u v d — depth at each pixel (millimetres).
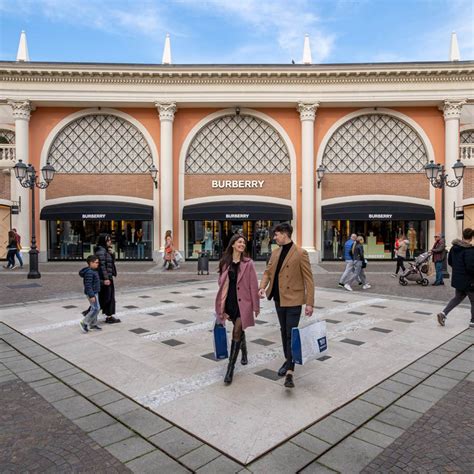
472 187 20219
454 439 3594
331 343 6430
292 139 21125
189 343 6418
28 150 20406
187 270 17641
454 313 8695
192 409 4090
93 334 6949
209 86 20281
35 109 20734
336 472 3094
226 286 4863
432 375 5113
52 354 5895
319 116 21094
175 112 20891
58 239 21297
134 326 7508
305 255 4656
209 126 21359
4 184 20328
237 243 4863
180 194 21141
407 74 19766
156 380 4871
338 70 19750
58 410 4156
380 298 10555
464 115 21359
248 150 21328
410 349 6121
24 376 5094
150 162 21141
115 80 20047
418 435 3658
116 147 21203
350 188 21172
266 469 3104
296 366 5348
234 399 4324
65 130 21109
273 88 20281
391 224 21391
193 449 3379
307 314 4512
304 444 3451
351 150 21234
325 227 21359
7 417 4012
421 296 10891
